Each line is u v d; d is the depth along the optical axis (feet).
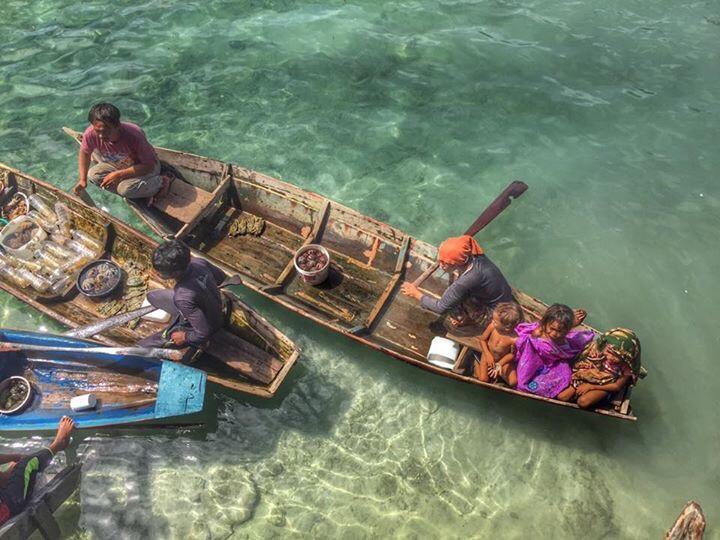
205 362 19.15
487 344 18.13
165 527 16.33
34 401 18.34
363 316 21.13
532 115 28.68
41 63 31.81
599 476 17.52
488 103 29.32
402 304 21.27
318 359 20.33
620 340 15.98
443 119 28.76
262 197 23.76
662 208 24.64
